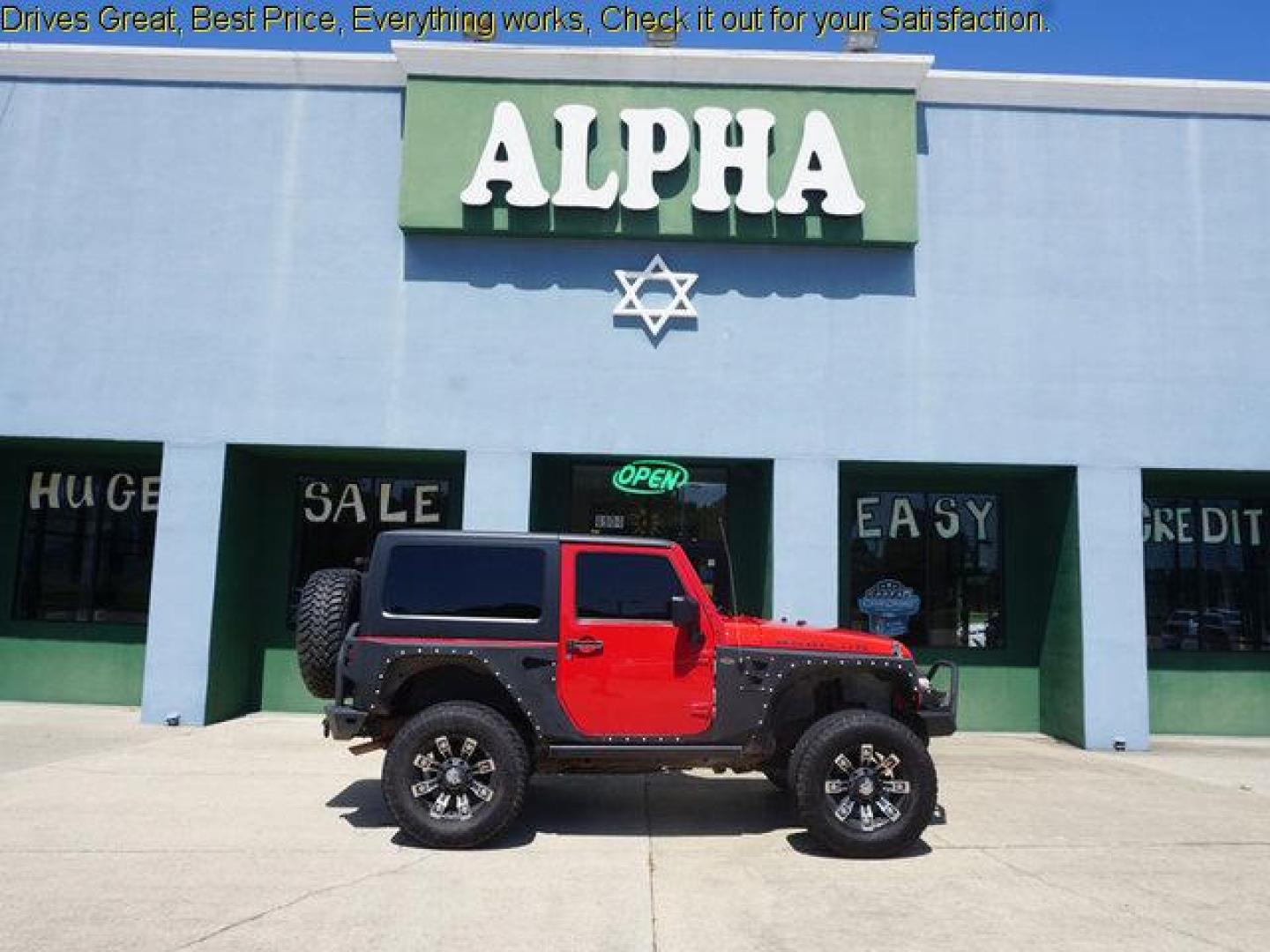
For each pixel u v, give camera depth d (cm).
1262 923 510
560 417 1141
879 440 1147
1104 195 1192
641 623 655
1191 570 1292
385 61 1181
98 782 807
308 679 680
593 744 643
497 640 648
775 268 1166
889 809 630
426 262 1160
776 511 1134
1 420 1141
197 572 1121
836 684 712
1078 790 868
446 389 1145
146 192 1170
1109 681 1126
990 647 1265
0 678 1250
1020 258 1178
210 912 499
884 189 1159
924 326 1164
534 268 1160
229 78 1187
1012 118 1199
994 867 608
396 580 658
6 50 1177
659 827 703
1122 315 1175
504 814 624
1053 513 1221
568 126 1146
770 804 783
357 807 734
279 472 1275
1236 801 826
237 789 792
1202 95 1202
